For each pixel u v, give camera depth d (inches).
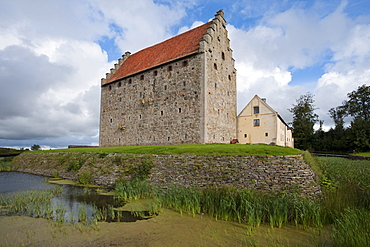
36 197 578.9
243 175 561.0
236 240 331.6
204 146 804.6
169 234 354.9
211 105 1060.5
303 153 639.8
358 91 2145.7
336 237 311.6
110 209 482.0
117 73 1530.5
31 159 1289.4
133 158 763.4
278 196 459.2
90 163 871.1
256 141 1256.8
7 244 322.3
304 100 2166.6
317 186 526.3
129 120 1318.9
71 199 567.8
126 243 326.6
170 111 1120.8
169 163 674.2
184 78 1088.2
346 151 1951.3
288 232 357.1
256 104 1280.8
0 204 523.8
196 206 456.1
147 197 569.0
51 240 335.0
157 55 1331.2
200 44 1056.2
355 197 439.8
